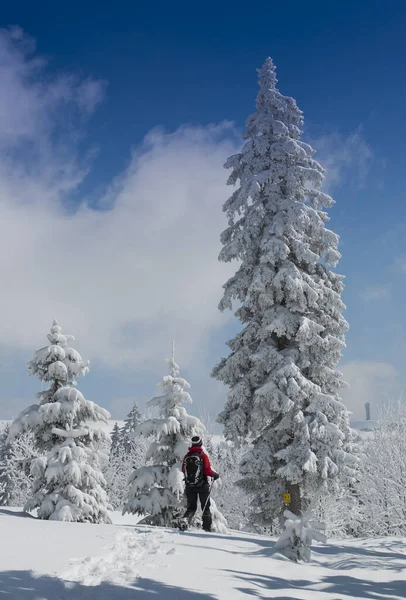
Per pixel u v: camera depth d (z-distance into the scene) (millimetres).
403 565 7516
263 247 19078
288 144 20156
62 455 15219
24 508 15156
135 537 8000
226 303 20156
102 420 16875
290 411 18422
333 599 5484
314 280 20188
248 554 7332
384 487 28797
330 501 26766
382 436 29859
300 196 20594
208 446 33594
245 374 19953
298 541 7699
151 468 16031
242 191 19922
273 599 5137
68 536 7590
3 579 4617
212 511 14984
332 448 18078
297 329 19188
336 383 19141
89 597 4438
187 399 16781
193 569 5938
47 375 16750
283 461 18922
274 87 21766
